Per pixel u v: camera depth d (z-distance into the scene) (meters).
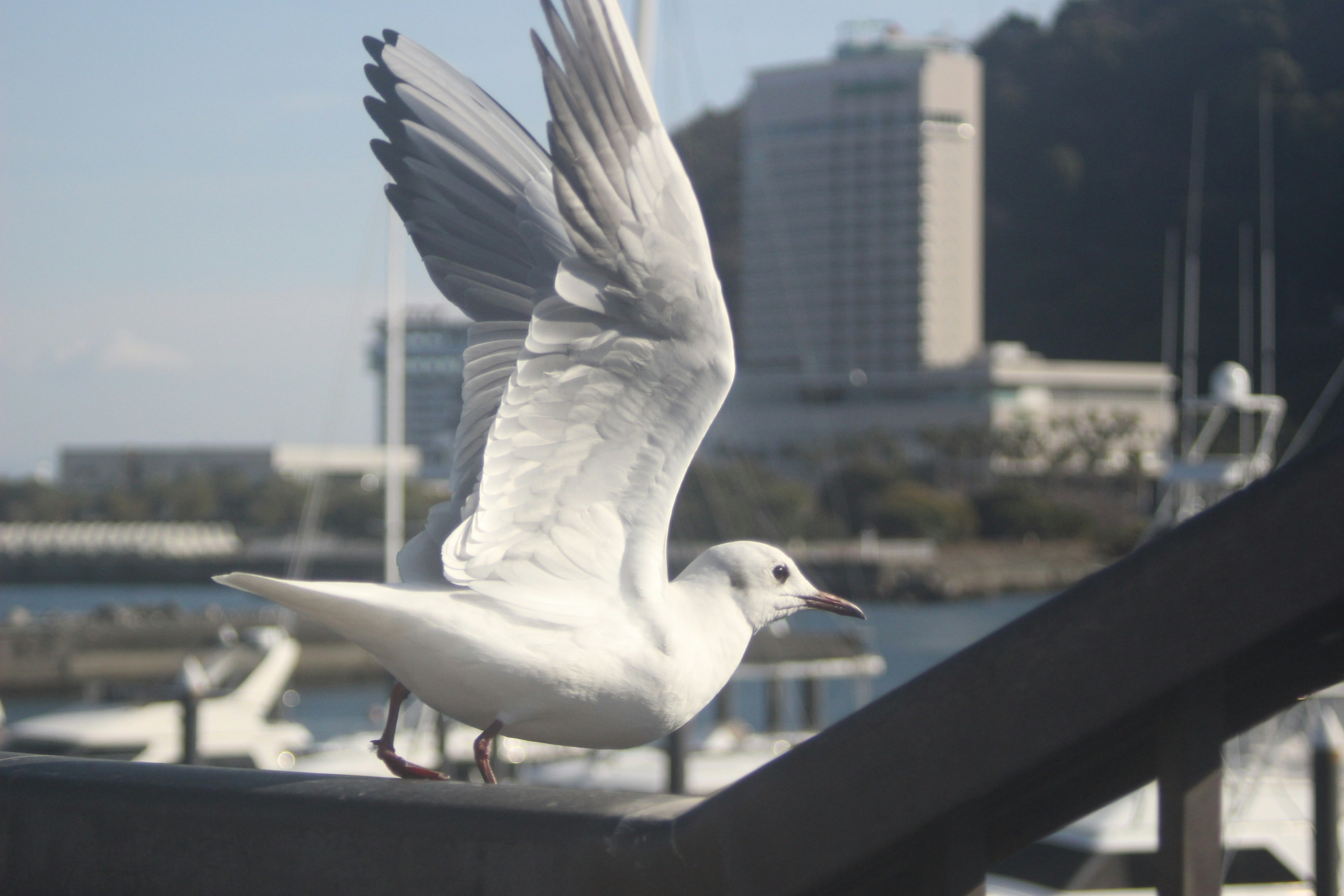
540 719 3.08
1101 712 1.56
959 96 122.81
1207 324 123.56
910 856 1.79
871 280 122.06
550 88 3.05
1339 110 117.19
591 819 1.86
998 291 150.00
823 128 123.88
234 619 49.59
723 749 17.86
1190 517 1.57
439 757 15.39
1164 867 1.61
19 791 2.32
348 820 2.03
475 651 2.96
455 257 3.58
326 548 88.81
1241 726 1.73
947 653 47.94
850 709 32.06
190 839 2.17
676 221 3.13
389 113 3.43
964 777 1.62
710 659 3.29
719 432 42.47
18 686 46.56
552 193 3.48
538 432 3.24
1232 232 130.62
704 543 38.91
